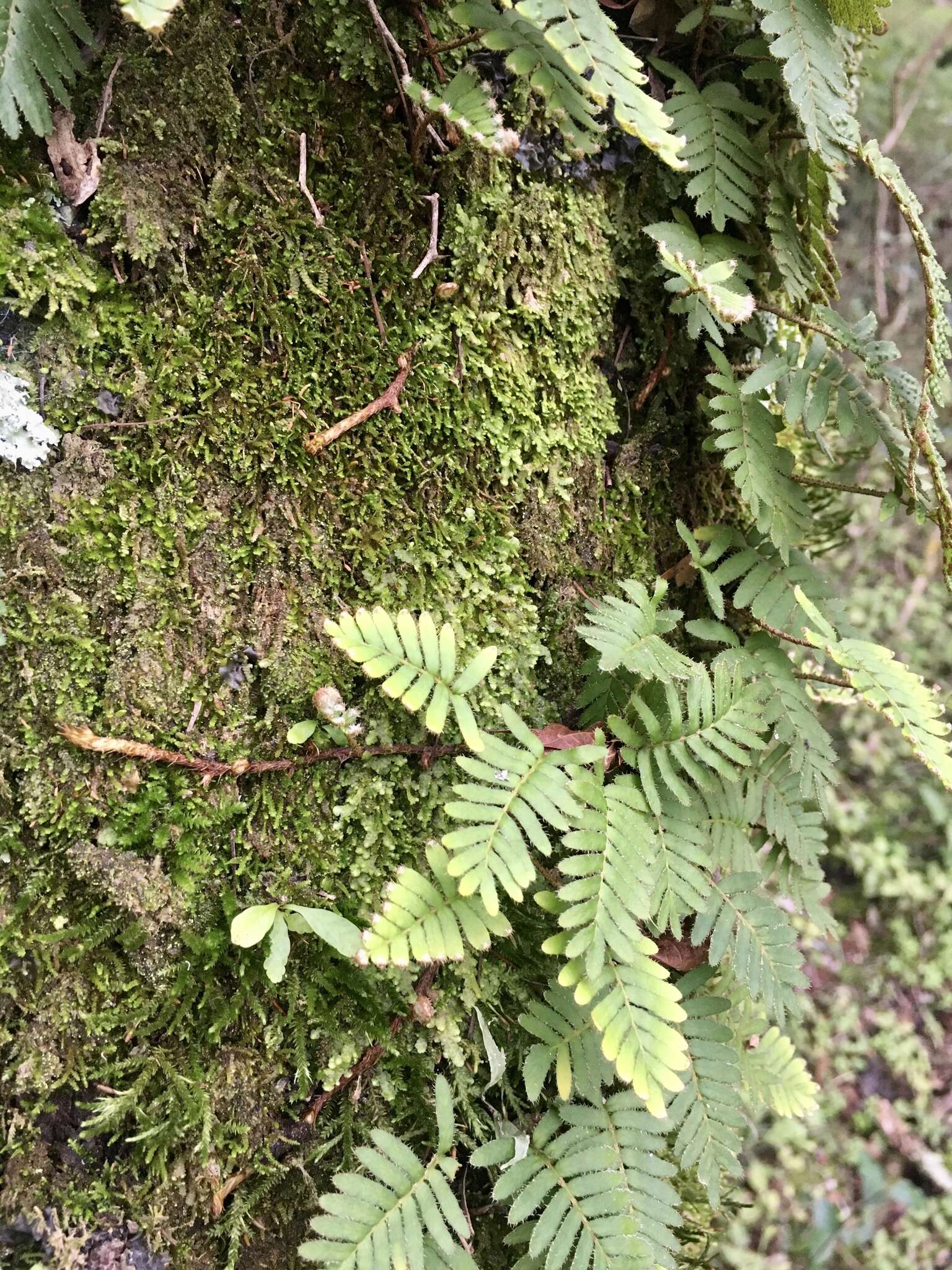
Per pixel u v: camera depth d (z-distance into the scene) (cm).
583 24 19
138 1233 22
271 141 21
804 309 28
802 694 27
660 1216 22
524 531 26
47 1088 21
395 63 22
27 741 21
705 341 29
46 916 21
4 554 20
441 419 24
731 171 26
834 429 40
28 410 20
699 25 26
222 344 21
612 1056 20
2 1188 21
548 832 26
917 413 25
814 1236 52
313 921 21
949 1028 61
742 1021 29
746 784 27
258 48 21
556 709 27
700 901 23
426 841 24
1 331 20
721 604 27
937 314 25
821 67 24
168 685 22
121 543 21
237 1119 22
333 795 23
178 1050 22
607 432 27
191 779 22
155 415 21
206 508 22
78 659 21
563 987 24
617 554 28
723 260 26
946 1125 57
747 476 25
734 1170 24
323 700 22
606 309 27
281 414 22
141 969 22
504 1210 25
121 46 20
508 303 25
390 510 24
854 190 77
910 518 72
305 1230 23
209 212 21
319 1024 23
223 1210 22
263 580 22
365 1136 23
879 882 64
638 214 27
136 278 21
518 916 25
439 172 23
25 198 20
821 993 61
